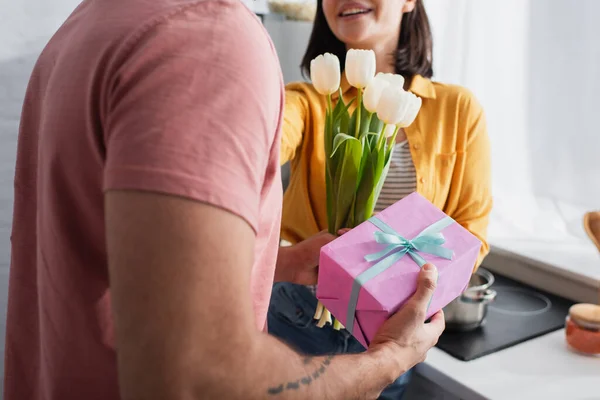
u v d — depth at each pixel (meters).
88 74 0.50
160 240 0.42
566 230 1.74
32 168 0.66
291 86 1.42
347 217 1.01
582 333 1.32
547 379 1.24
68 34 0.60
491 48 1.75
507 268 1.78
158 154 0.43
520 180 1.79
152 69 0.46
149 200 0.43
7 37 1.11
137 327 0.42
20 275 0.68
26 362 0.69
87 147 0.50
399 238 0.83
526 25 1.68
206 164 0.44
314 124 1.35
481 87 1.81
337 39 1.46
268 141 0.49
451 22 1.82
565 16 1.59
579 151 1.65
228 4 0.50
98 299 0.55
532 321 1.49
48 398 0.60
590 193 1.65
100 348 0.56
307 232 1.39
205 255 0.43
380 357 0.63
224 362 0.44
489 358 1.32
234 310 0.44
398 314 0.71
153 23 0.47
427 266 0.75
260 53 0.49
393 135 0.96
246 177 0.46
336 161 0.99
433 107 1.43
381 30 1.30
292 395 0.50
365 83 0.92
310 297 1.37
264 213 0.58
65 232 0.54
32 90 0.65
